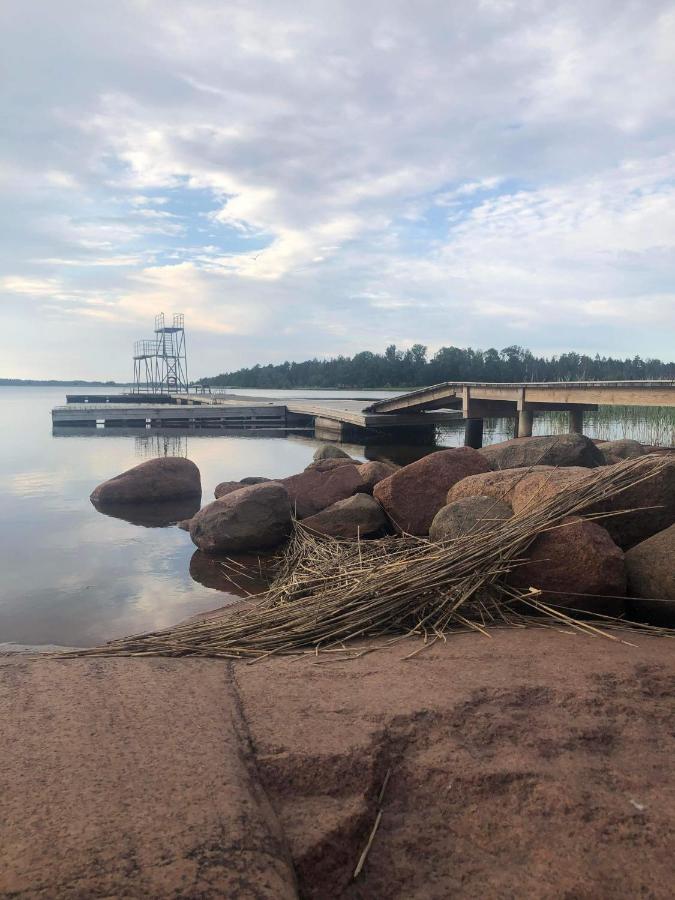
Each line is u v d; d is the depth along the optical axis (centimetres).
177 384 8219
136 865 155
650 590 438
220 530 816
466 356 10931
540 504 505
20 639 532
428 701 273
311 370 12638
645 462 549
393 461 2041
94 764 200
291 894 157
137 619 581
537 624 419
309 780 214
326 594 464
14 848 158
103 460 1864
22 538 900
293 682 294
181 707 251
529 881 180
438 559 471
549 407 2188
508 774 222
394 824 204
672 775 226
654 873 181
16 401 7081
